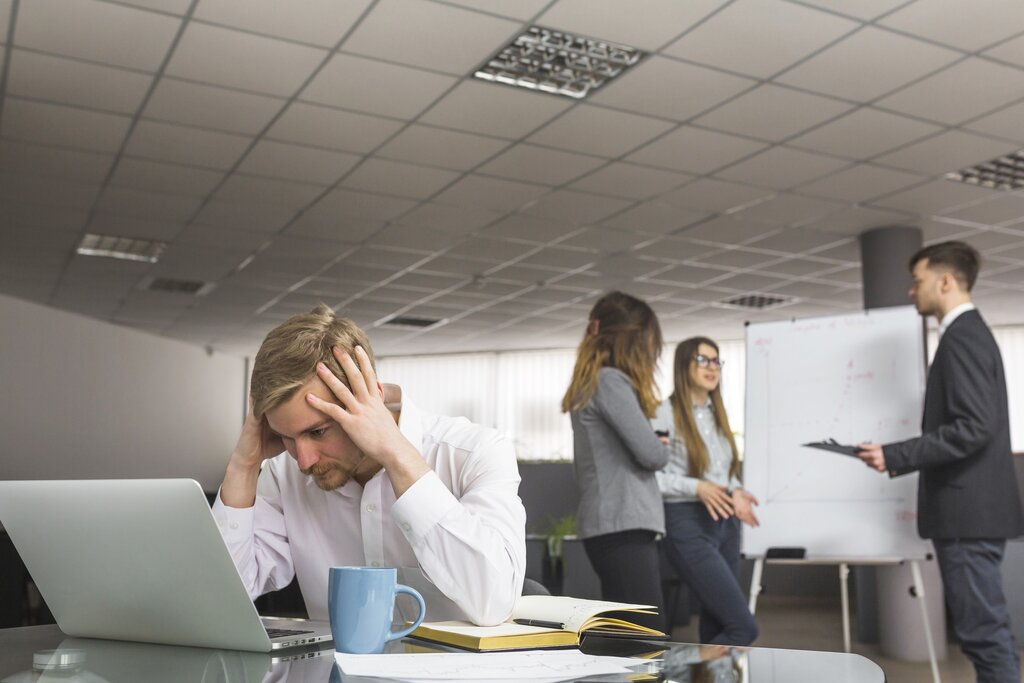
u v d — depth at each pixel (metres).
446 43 4.15
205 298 9.53
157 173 5.87
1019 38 4.09
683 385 3.22
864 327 3.90
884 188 6.10
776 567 8.20
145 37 4.10
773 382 4.02
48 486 1.10
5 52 4.26
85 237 7.46
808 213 6.68
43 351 7.51
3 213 6.71
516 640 1.06
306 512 1.41
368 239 7.39
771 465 3.93
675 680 0.88
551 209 6.60
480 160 5.62
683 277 8.66
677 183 6.02
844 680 0.88
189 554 1.02
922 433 3.06
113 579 1.10
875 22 3.94
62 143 5.37
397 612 1.30
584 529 2.70
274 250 7.71
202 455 11.28
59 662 1.00
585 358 2.73
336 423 1.16
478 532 1.15
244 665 0.98
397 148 5.44
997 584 2.85
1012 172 5.93
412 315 10.48
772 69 4.38
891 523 3.70
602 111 4.89
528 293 9.37
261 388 1.13
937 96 4.68
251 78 4.51
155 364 9.90
